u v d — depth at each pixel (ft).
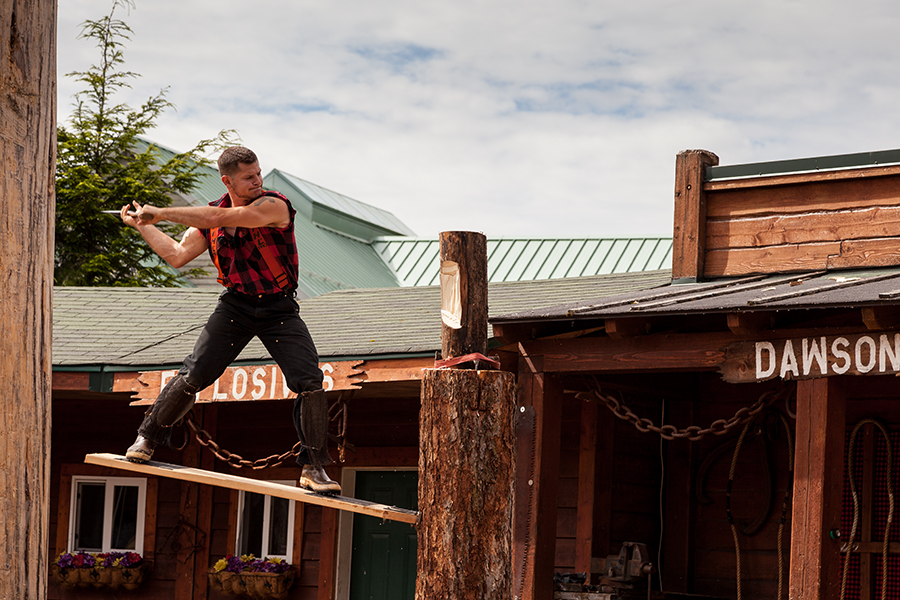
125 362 33.17
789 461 31.81
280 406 37.63
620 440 33.09
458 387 16.47
